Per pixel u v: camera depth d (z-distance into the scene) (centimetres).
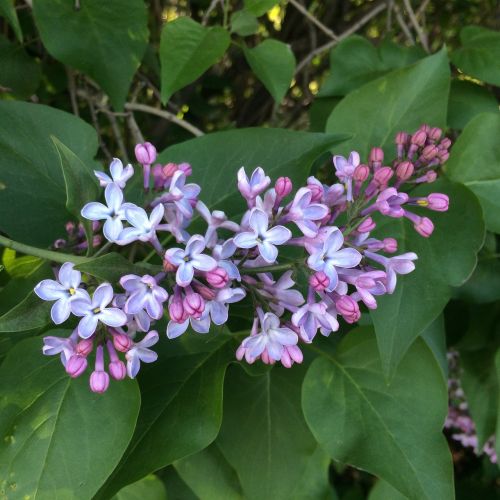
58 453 18
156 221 18
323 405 22
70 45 25
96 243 21
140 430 20
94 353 20
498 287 28
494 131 26
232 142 24
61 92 36
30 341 20
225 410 24
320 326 18
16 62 31
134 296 16
